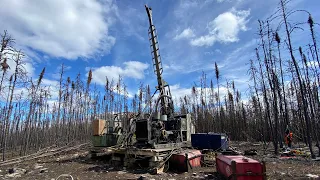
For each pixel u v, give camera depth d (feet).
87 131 108.78
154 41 43.37
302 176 21.98
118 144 38.17
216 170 25.48
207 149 38.91
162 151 29.48
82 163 36.04
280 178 21.56
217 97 98.78
